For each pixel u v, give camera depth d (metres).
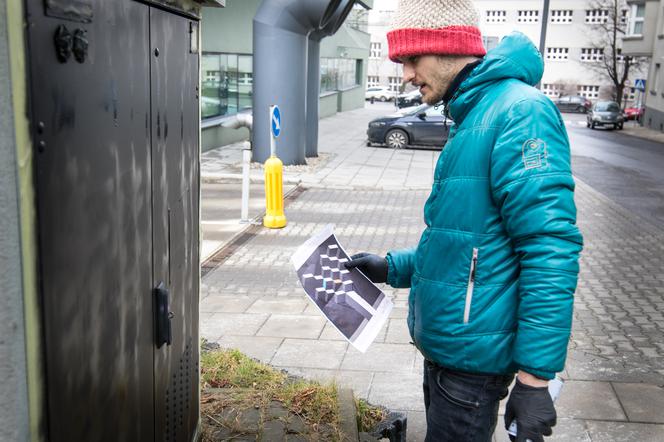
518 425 1.75
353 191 12.30
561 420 3.66
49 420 1.20
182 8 2.17
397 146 19.81
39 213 1.13
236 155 16.64
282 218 8.99
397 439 3.38
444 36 1.92
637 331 5.22
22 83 1.06
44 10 1.13
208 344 4.29
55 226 1.20
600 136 32.50
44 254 1.15
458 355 1.93
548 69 71.44
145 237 1.79
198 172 2.56
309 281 2.37
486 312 1.89
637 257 7.84
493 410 2.00
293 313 5.51
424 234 2.05
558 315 1.71
